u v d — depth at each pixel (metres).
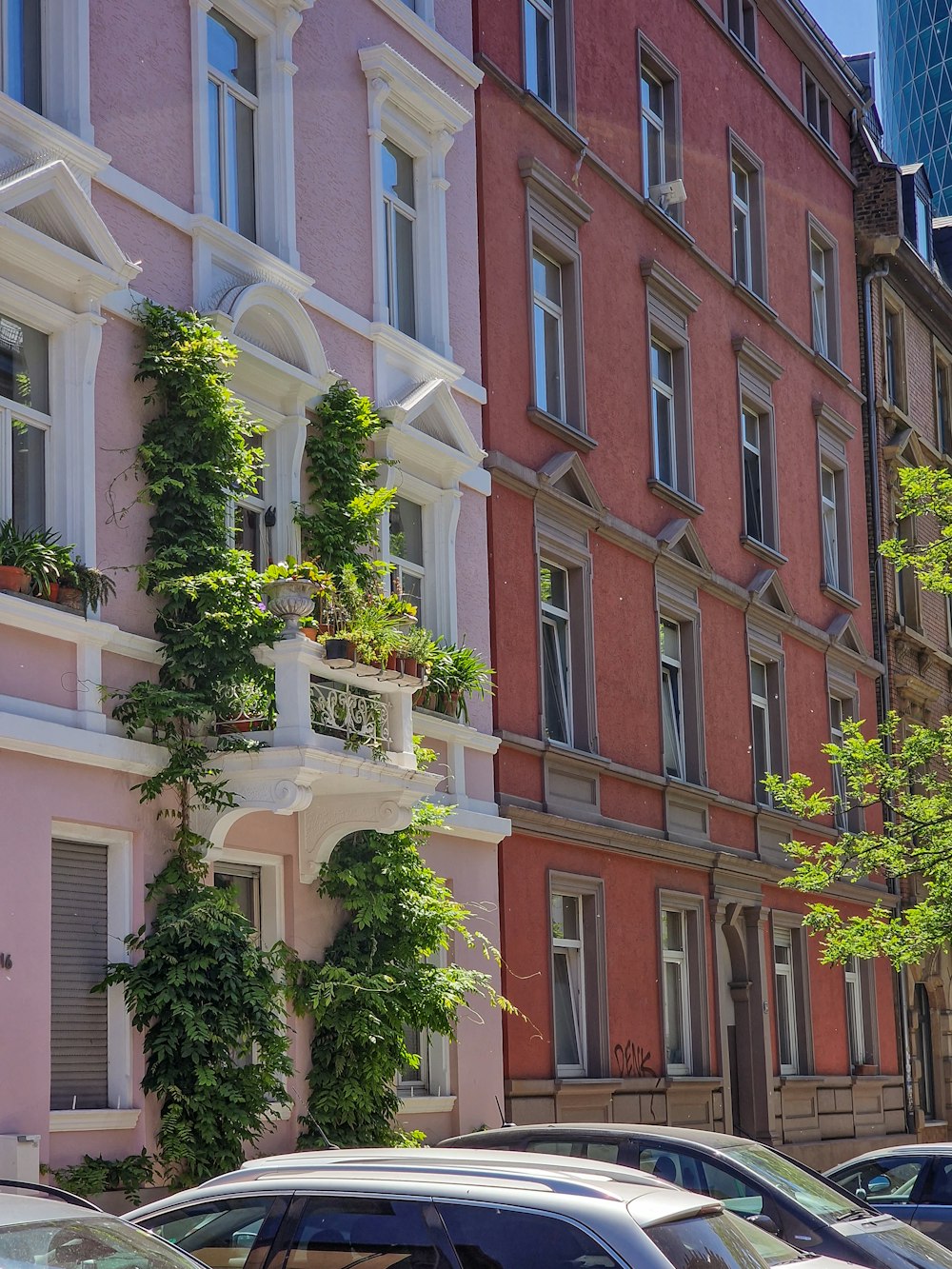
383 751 14.96
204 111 15.35
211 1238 7.43
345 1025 15.16
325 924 15.75
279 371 15.70
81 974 13.02
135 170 14.48
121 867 13.39
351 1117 15.27
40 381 13.38
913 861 23.50
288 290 15.90
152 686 13.45
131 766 13.35
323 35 17.42
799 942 27.58
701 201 27.03
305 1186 7.43
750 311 28.52
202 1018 13.21
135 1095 13.13
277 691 13.95
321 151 17.19
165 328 14.19
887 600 33.22
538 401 21.75
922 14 130.88
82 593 13.06
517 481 20.28
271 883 15.28
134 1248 6.09
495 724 19.42
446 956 17.62
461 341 19.66
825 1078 27.31
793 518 29.47
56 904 12.87
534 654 20.42
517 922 19.30
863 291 34.00
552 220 22.12
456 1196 7.17
